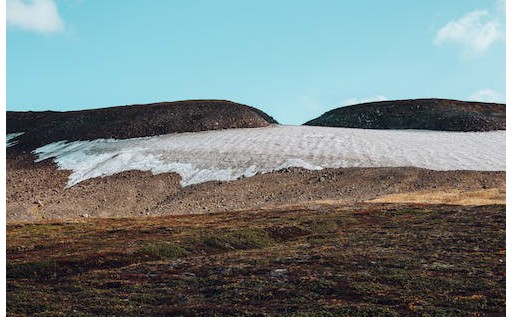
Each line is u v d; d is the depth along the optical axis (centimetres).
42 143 14612
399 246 4066
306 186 9694
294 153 11588
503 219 5188
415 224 5319
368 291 2762
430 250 3838
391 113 17162
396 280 2959
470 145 12319
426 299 2598
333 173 10225
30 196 9944
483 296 2603
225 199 9412
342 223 5756
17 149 14438
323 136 13188
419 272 3131
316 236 4872
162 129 14600
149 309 2538
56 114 17738
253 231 5016
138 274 3291
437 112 16388
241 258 3741
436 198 7894
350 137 13075
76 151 13225
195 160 11519
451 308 2445
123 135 14312
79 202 9544
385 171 10050
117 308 2539
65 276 3416
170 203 9475
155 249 4088
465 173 9812
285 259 3641
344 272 3175
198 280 3106
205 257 3872
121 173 11062
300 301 2627
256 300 2670
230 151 11975
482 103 18062
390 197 8156
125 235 5100
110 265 3722
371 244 4219
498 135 13700
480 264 3297
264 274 3194
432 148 11938
